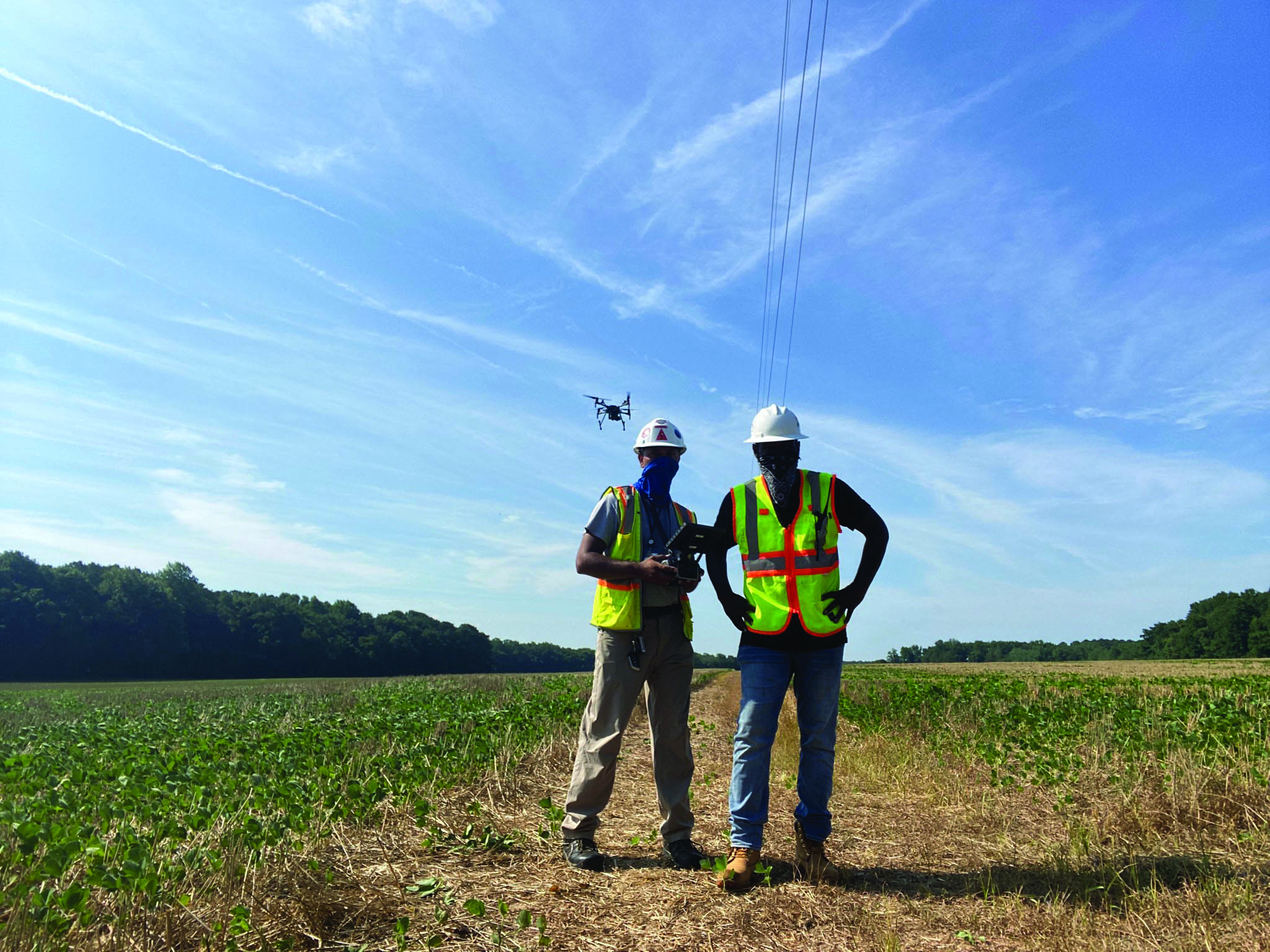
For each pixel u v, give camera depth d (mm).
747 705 3822
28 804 3758
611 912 3354
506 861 4160
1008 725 8469
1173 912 3049
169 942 2836
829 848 4414
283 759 5562
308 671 89688
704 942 3004
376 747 7484
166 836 3799
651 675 4375
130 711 17797
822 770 3816
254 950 2871
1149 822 4492
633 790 6719
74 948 2729
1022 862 3988
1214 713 6855
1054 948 2818
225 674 81938
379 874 3818
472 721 9031
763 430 3928
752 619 3861
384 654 98125
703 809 5703
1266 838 4066
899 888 3656
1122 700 9617
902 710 10797
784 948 2938
